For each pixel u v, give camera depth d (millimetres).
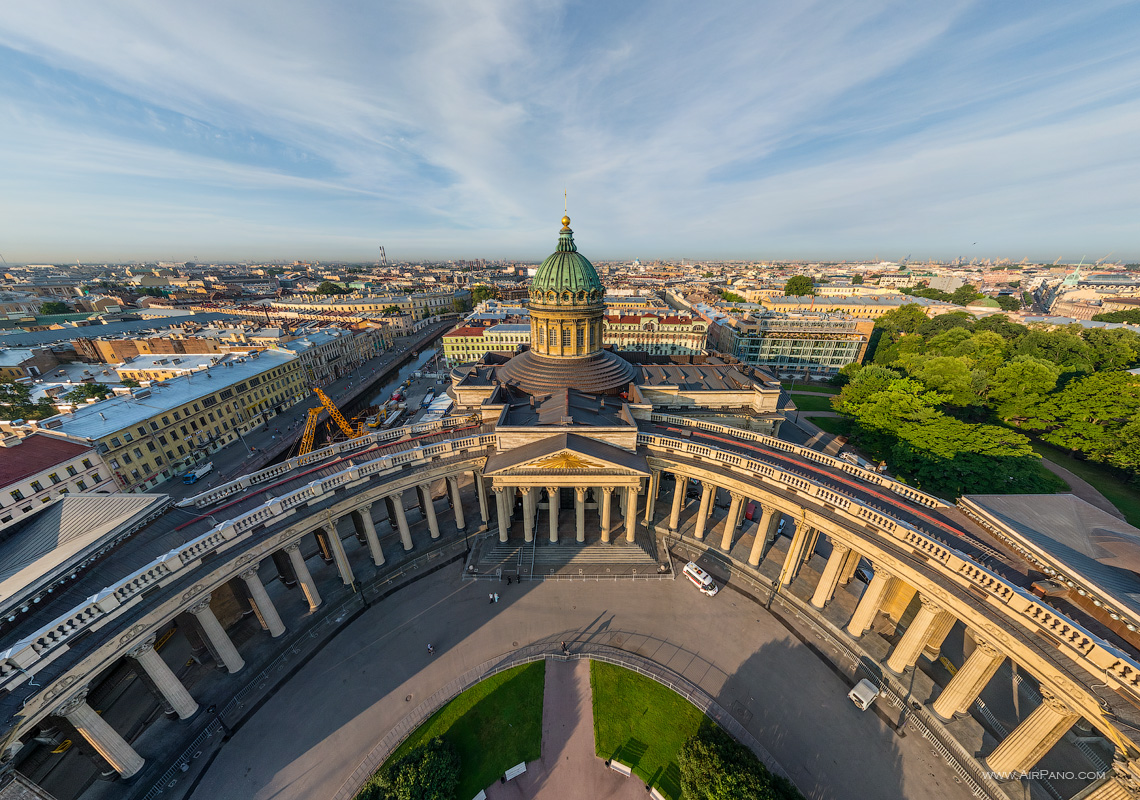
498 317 190625
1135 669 26891
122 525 41406
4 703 27766
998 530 41688
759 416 81250
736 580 55125
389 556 58312
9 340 144875
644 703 40406
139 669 36219
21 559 38188
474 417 70562
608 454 54188
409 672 43625
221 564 40625
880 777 35219
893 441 80250
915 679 42125
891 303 198125
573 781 34781
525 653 45344
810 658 45125
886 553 41438
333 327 170000
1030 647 31562
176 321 197125
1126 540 36656
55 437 72625
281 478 54406
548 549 59188
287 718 39562
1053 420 88625
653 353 161875
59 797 33656
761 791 29609
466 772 35156
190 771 35812
